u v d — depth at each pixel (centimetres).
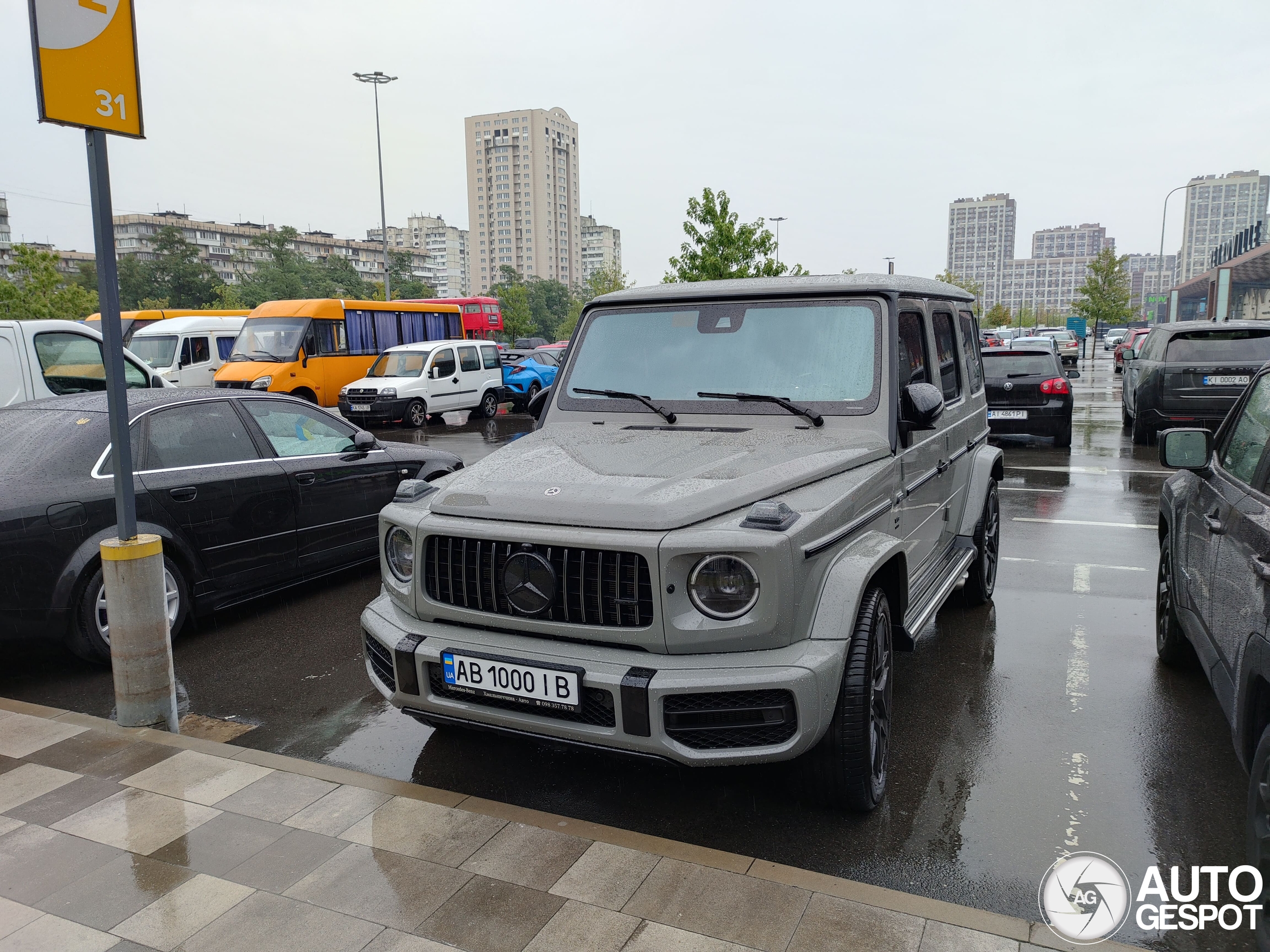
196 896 271
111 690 482
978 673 471
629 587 285
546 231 16762
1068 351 3941
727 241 2136
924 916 253
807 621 289
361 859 288
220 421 581
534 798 346
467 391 2097
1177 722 408
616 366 421
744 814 330
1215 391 1211
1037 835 313
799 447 349
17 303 3791
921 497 413
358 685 475
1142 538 781
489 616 306
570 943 245
